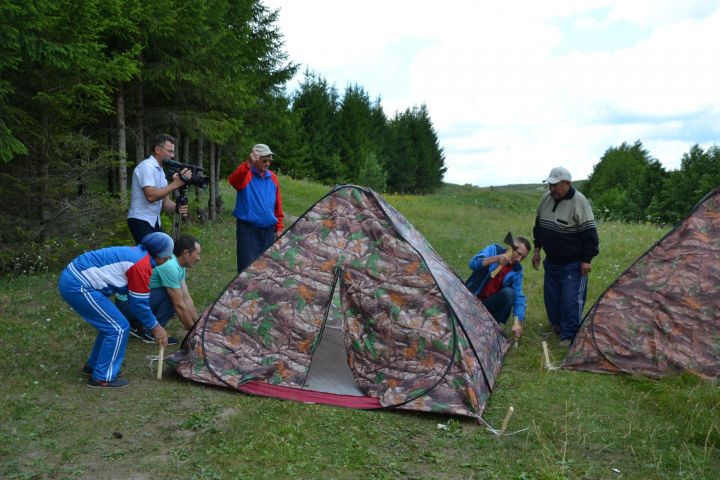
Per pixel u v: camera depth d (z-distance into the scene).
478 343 5.05
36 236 8.39
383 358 4.84
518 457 3.79
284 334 5.04
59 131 8.55
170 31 10.65
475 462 3.69
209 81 11.81
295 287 5.16
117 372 4.73
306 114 42.53
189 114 12.02
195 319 5.84
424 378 4.64
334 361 4.99
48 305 6.75
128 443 3.75
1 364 4.98
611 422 4.37
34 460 3.47
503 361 5.82
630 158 71.44
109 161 9.23
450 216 20.02
